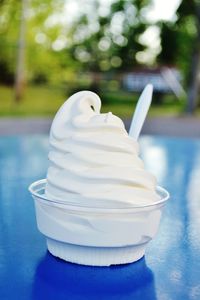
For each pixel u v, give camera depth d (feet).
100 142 0.98
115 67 17.87
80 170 0.96
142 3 16.94
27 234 1.24
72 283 0.96
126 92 17.25
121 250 1.00
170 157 2.82
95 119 1.01
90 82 16.29
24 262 1.06
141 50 18.04
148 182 1.00
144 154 2.92
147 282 0.97
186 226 1.37
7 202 1.58
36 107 12.64
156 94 15.88
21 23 12.76
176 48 16.96
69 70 15.78
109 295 0.91
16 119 9.55
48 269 1.01
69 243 0.98
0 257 1.09
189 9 11.93
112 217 0.94
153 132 7.84
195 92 12.29
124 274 1.00
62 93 15.46
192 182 2.07
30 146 3.13
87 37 16.61
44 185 1.13
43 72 15.24
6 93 14.69
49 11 13.66
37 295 0.91
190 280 0.99
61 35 14.74
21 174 2.13
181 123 9.82
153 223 1.00
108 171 0.96
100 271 1.00
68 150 0.99
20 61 13.10
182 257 1.12
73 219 0.96
